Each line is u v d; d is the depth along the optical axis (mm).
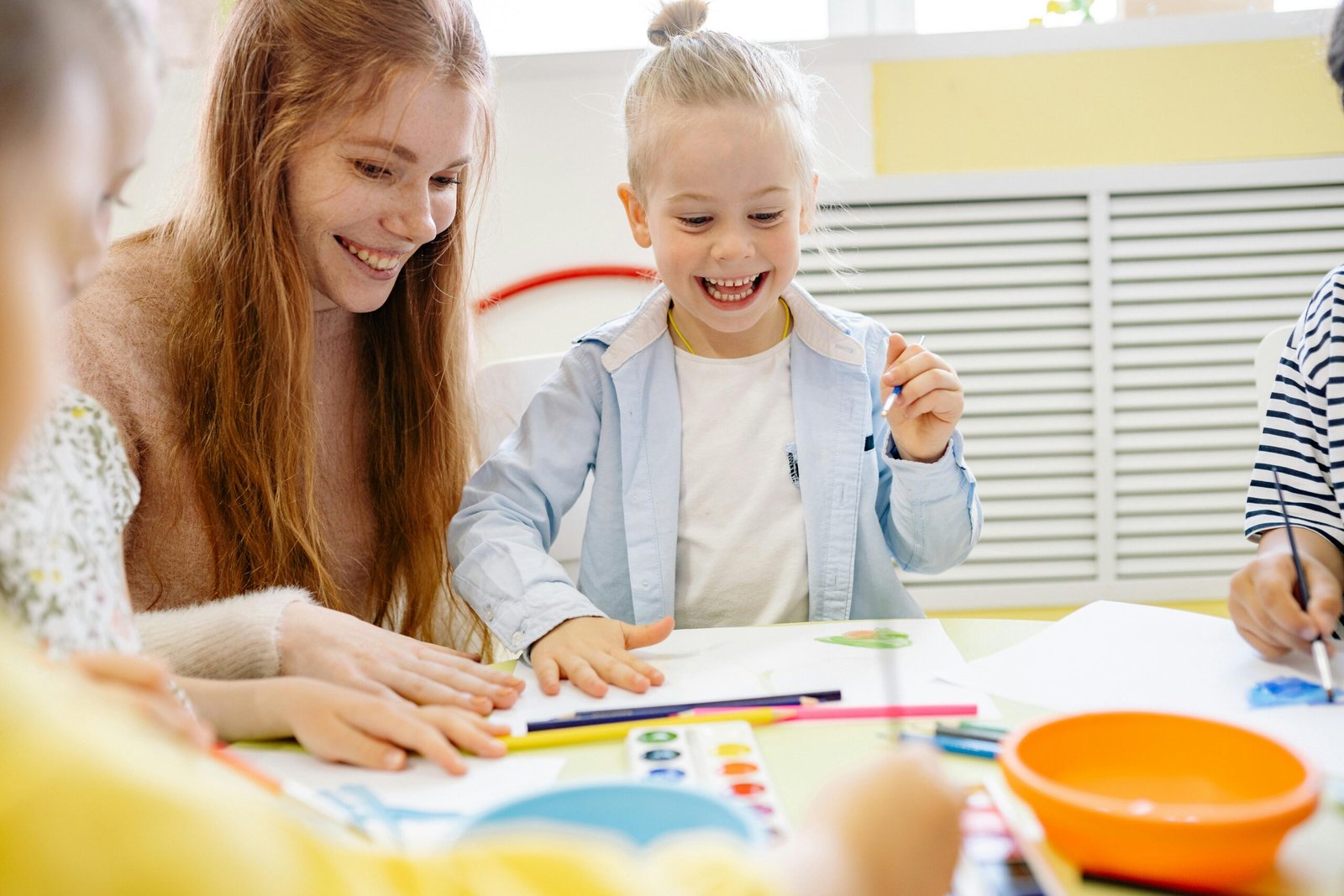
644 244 1118
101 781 238
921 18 1947
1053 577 1899
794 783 533
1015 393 1876
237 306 944
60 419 583
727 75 997
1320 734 550
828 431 1066
